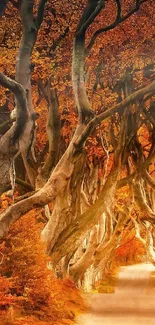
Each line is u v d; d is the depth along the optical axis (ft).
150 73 97.71
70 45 84.58
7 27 79.25
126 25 90.53
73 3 83.10
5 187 57.31
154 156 120.78
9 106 86.69
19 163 101.09
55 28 83.71
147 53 95.35
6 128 79.97
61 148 97.55
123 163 105.09
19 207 62.18
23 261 65.10
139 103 103.60
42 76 86.07
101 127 107.76
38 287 66.18
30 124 57.62
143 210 126.21
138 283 144.36
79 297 94.68
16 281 64.75
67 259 103.65
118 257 222.69
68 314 72.59
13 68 79.97
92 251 116.98
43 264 67.72
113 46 93.15
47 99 90.79
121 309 89.81
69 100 95.14
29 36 57.41
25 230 66.44
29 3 57.31
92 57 90.07
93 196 119.34
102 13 87.35
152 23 92.58
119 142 105.40
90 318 76.64
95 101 97.19
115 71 95.91
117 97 97.96
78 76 68.54
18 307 64.34
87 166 118.62
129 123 105.60
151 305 97.86
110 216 130.41
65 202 94.22
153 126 114.73
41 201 63.52
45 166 91.86
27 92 57.26
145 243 156.15
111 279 150.82
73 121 96.22
